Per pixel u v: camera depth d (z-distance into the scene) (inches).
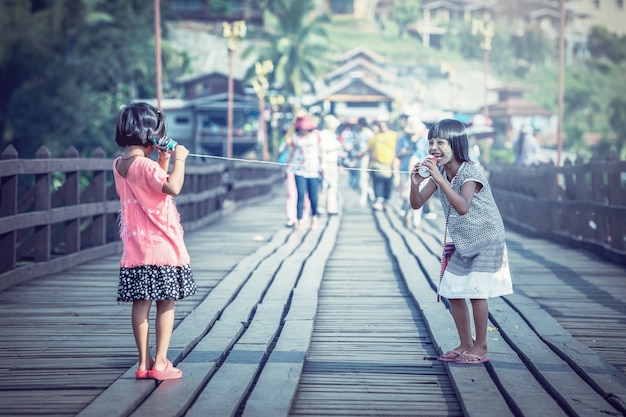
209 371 185.2
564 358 201.3
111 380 181.8
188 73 3011.8
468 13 4704.7
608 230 442.0
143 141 171.8
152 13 2546.8
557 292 314.8
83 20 2429.9
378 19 4854.8
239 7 3905.0
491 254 190.7
